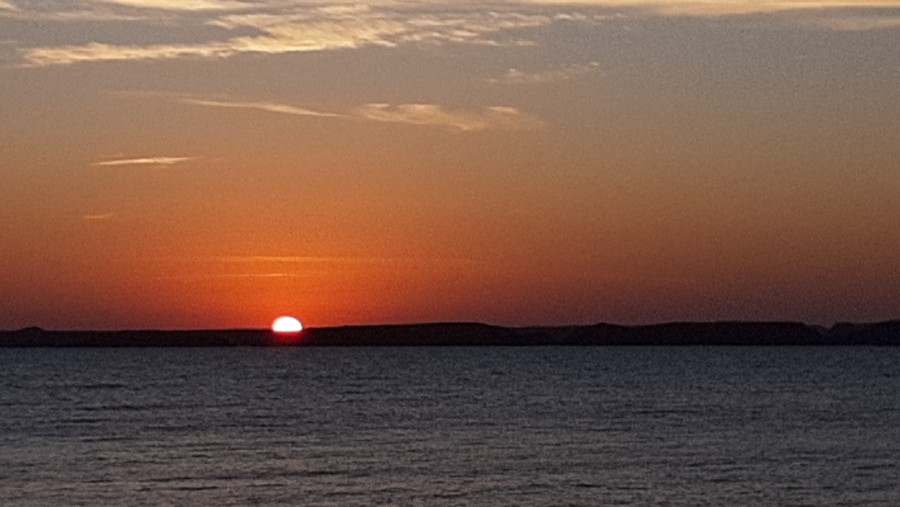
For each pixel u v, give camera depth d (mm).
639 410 97250
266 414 95188
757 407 100125
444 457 62656
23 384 144250
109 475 55250
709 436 74000
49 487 51188
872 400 108688
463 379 158625
